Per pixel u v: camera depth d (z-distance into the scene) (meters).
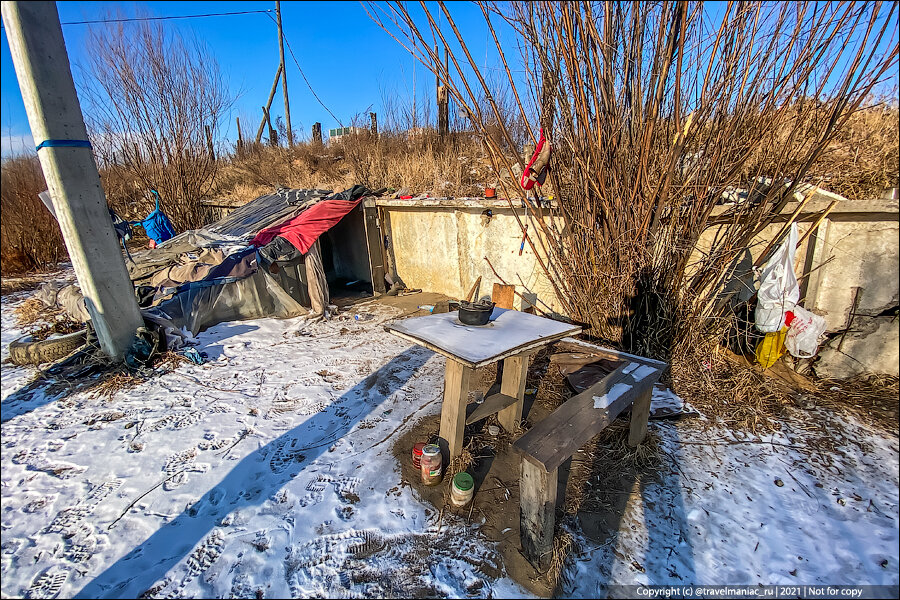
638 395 2.75
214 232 8.57
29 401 4.09
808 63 3.10
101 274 4.46
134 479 3.00
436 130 10.44
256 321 6.34
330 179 11.32
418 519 2.60
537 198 4.11
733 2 3.01
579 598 2.11
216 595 2.16
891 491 2.68
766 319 3.74
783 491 2.73
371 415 3.77
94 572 2.29
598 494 2.75
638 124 3.49
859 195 3.80
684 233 3.73
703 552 2.34
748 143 3.38
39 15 3.77
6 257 9.01
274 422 3.69
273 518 2.63
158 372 4.65
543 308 5.75
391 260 8.22
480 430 3.44
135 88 10.84
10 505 2.77
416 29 3.22
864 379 3.74
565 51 3.26
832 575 2.14
